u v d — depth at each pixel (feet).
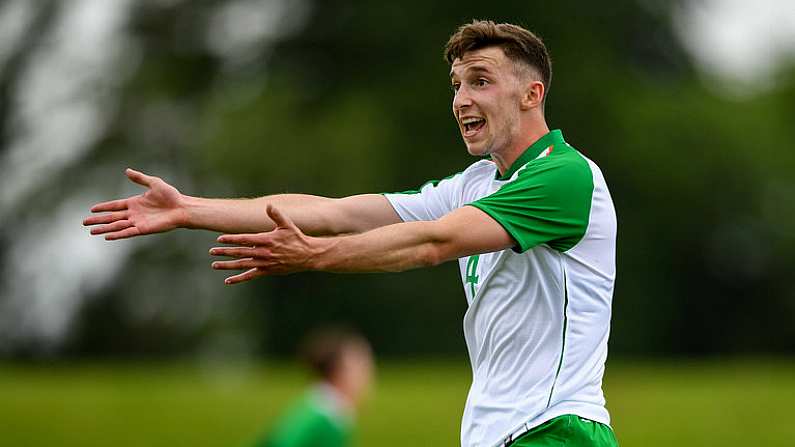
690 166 392.88
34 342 367.66
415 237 57.57
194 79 395.14
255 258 56.18
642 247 399.65
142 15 396.57
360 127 362.74
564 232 60.49
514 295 62.23
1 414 179.11
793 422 169.99
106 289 363.76
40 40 392.68
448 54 64.39
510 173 63.82
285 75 387.96
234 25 403.13
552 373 61.72
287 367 314.55
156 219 62.90
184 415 179.63
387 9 383.86
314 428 106.32
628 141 385.91
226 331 366.63
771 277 410.72
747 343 413.80
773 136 423.23
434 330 378.12
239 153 355.15
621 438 164.55
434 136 378.94
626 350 399.85
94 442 169.27
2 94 390.42
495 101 62.39
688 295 411.95
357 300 376.27
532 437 61.26
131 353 364.58
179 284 364.17
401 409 178.09
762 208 411.54
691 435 164.76
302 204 66.33
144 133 383.86
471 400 63.72
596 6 399.85
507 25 63.46
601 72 385.09
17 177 387.55
